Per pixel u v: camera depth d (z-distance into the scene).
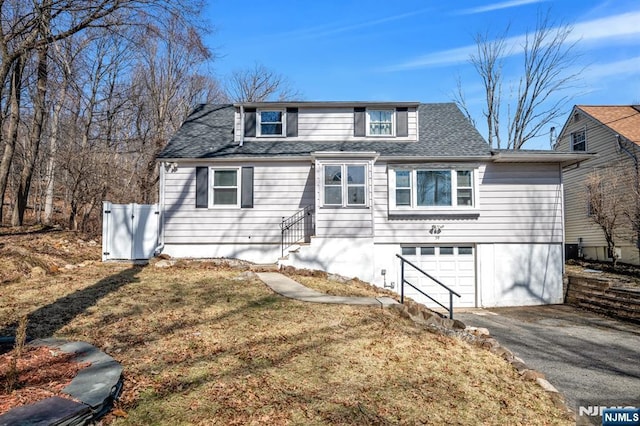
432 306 12.40
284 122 13.80
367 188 11.58
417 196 12.53
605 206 17.50
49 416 2.78
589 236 19.70
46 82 15.90
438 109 16.33
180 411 3.48
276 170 12.67
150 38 13.51
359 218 11.50
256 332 5.56
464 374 5.09
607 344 8.17
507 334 8.99
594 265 16.80
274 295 7.63
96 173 19.28
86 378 3.56
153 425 3.24
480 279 12.48
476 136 13.92
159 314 6.13
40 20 11.99
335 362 4.83
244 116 13.79
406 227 12.52
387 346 5.50
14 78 13.59
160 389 3.82
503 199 12.63
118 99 23.22
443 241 12.49
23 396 3.11
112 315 5.96
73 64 17.33
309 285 8.91
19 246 10.27
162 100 25.67
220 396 3.80
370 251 11.43
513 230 12.59
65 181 22.23
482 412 4.25
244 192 12.57
